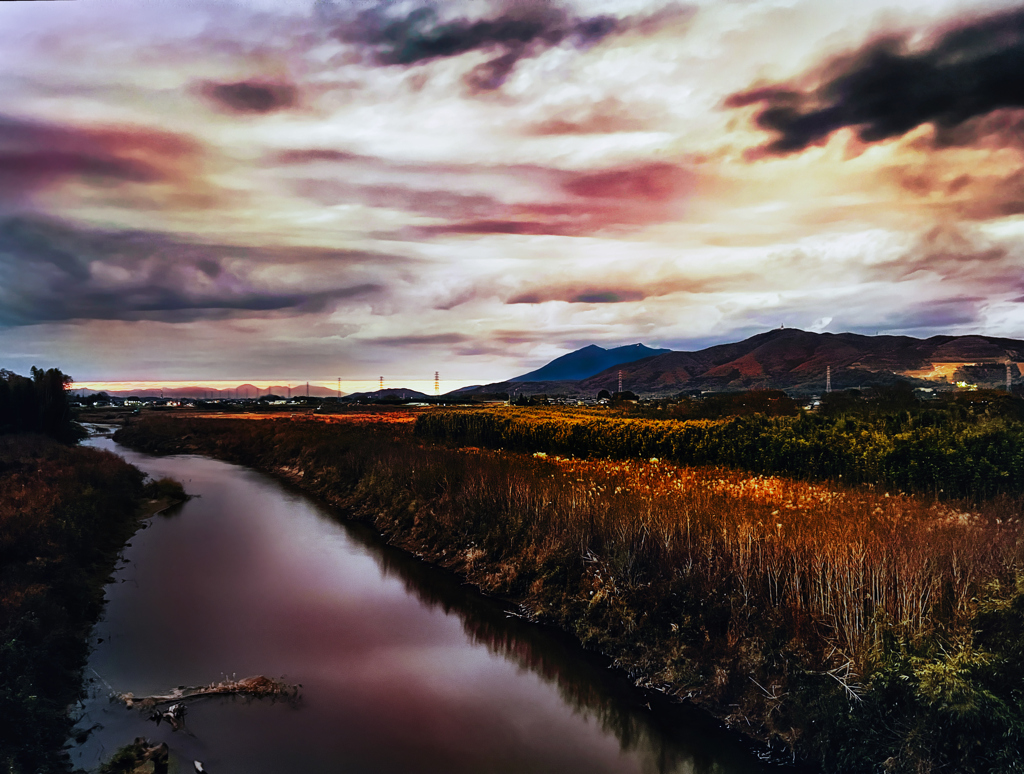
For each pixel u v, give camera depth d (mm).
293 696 9617
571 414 40188
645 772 7652
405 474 22938
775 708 8086
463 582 15117
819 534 10102
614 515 13109
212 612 13219
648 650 10203
